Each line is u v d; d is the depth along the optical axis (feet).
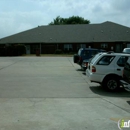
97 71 29.91
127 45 148.15
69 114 19.06
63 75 46.34
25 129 15.48
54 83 36.29
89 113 19.38
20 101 23.84
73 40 152.87
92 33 156.46
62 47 155.53
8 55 136.98
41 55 138.41
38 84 35.27
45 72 51.55
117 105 22.21
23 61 87.40
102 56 30.19
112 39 147.54
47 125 16.30
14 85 34.30
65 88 31.86
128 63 24.88
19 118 17.94
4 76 44.73
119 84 29.73
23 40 157.07
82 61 54.70
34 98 25.35
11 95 26.99
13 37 161.38
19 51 138.41
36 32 164.14
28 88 31.76
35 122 16.96
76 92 28.99
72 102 23.47
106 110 20.36
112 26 159.33
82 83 36.35
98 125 16.31
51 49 156.56
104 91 29.81
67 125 16.29
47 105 22.15
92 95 27.17
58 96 26.48
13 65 70.08
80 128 15.67
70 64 73.61
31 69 58.18
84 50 55.11
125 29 155.33
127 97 26.05
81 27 164.14
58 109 20.67
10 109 20.62
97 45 149.79
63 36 157.69
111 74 29.76
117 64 29.78
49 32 163.02
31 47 157.89
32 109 20.62
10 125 16.30
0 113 19.35
